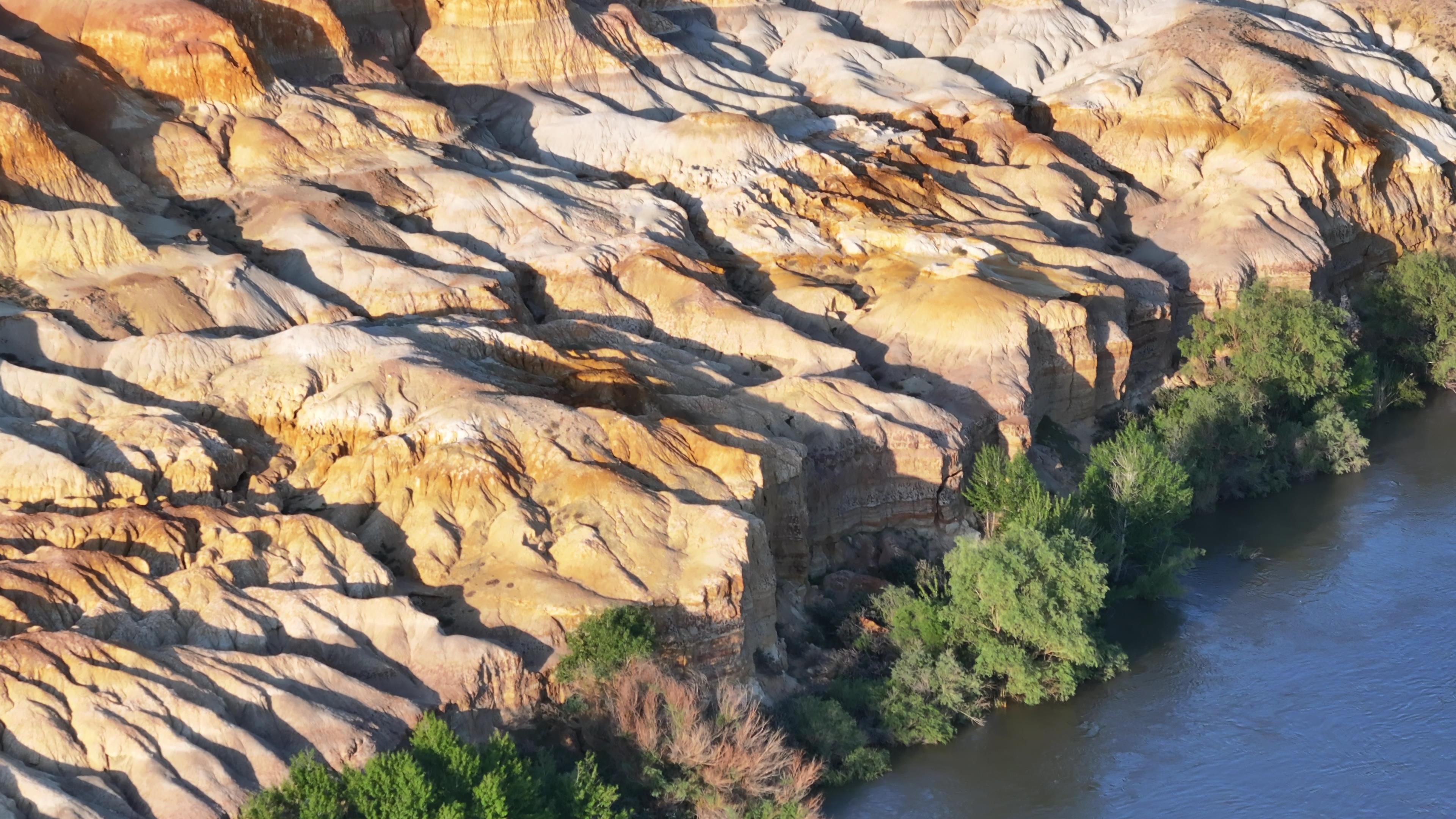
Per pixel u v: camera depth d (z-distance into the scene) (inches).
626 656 1737.2
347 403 2068.2
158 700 1562.5
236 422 2100.1
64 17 2751.0
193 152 2655.0
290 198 2618.1
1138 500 2311.8
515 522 1888.5
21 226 2277.3
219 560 1796.3
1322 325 2881.4
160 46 2726.4
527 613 1792.6
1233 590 2336.4
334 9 3284.9
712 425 2204.7
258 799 1480.1
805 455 2174.0
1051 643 2009.1
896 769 1872.5
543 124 3230.8
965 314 2596.0
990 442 2458.2
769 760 1718.8
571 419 2032.5
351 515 1935.3
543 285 2635.3
